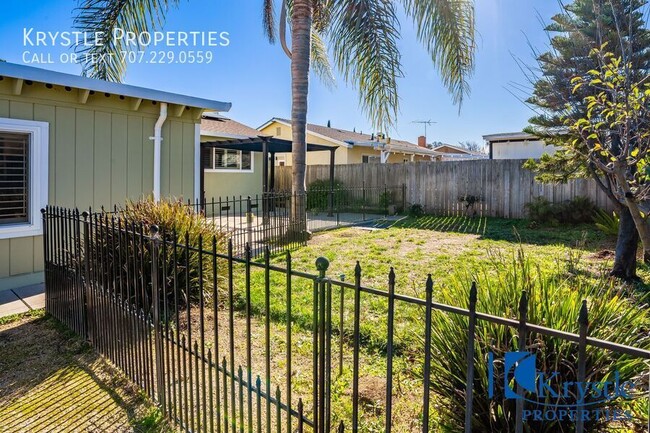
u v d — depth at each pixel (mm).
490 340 1828
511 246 7074
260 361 3016
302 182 7543
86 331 3418
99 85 5391
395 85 7293
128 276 2850
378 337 3234
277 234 7066
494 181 11625
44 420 2389
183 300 3902
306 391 2635
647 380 1643
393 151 18250
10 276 5059
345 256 6445
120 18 6480
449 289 2436
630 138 2723
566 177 6020
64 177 5473
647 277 4871
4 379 2844
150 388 2633
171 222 4078
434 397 2160
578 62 4262
